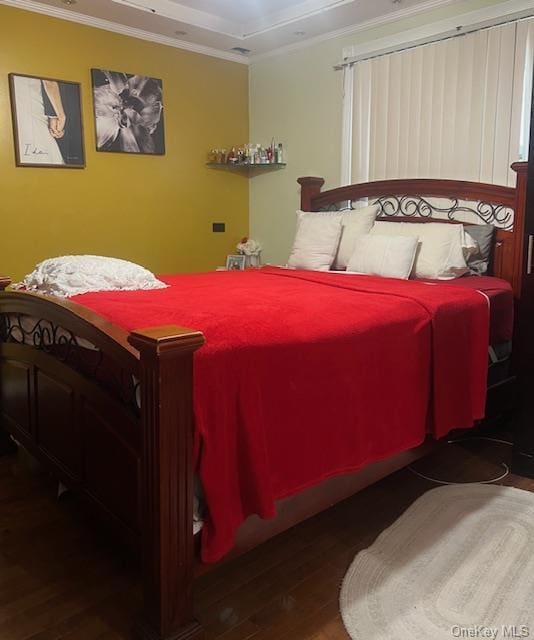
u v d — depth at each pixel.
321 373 1.82
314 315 2.00
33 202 3.71
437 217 3.58
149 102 4.18
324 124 4.25
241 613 1.67
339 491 1.99
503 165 3.25
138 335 1.36
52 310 1.96
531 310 2.46
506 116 3.20
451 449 2.88
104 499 1.76
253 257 4.84
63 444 2.03
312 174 4.41
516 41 3.12
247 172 4.92
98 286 2.49
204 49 4.43
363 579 1.82
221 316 1.86
